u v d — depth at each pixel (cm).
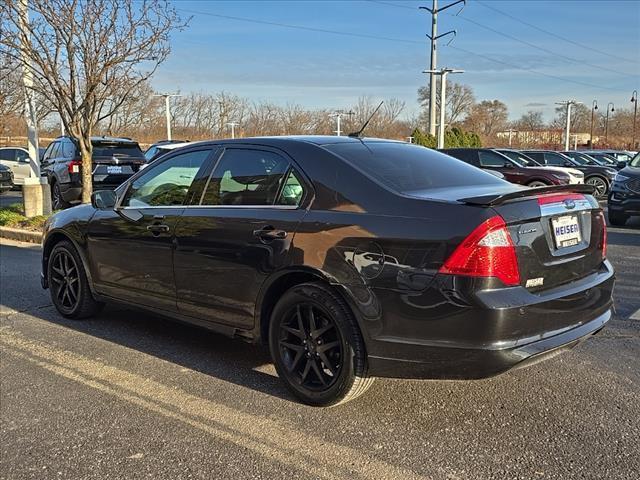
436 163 415
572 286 344
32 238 1038
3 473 298
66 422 351
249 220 389
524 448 315
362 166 369
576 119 7869
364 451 314
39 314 575
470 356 308
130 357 457
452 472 293
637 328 512
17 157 2155
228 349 474
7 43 960
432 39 3275
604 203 1812
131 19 1016
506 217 311
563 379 404
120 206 495
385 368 334
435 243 312
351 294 337
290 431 337
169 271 442
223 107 4625
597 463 299
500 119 7750
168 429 341
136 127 4172
